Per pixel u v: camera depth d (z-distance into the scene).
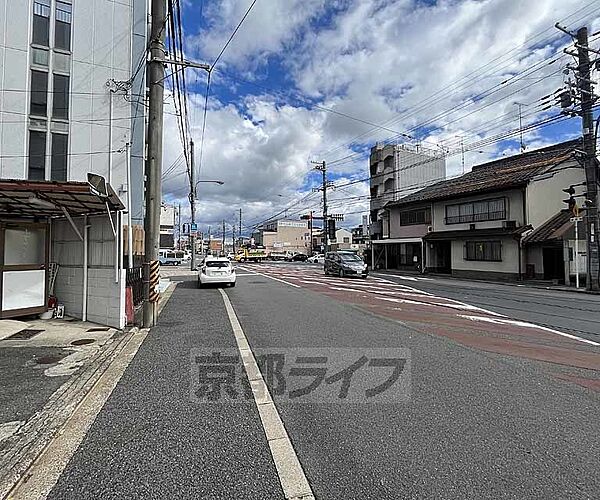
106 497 2.67
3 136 15.20
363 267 25.39
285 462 3.10
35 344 6.86
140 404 4.27
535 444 3.39
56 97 16.12
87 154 16.47
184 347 6.76
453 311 11.23
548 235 21.06
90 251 8.91
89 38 16.75
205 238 112.62
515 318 10.16
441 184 34.19
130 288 8.91
